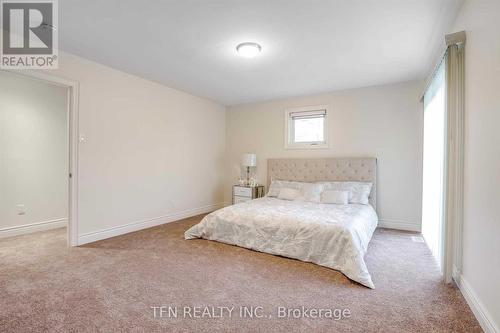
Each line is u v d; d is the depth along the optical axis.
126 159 3.66
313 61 3.16
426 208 3.35
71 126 3.04
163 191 4.25
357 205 3.67
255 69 3.44
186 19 2.27
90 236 3.23
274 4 2.04
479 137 1.72
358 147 4.24
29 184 3.74
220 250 2.98
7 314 1.71
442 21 2.25
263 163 5.19
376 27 2.37
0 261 2.62
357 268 2.25
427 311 1.77
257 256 2.80
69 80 3.00
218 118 5.46
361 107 4.22
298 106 4.78
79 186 3.11
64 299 1.90
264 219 3.00
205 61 3.19
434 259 2.74
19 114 3.65
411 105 3.87
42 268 2.45
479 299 1.68
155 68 3.45
